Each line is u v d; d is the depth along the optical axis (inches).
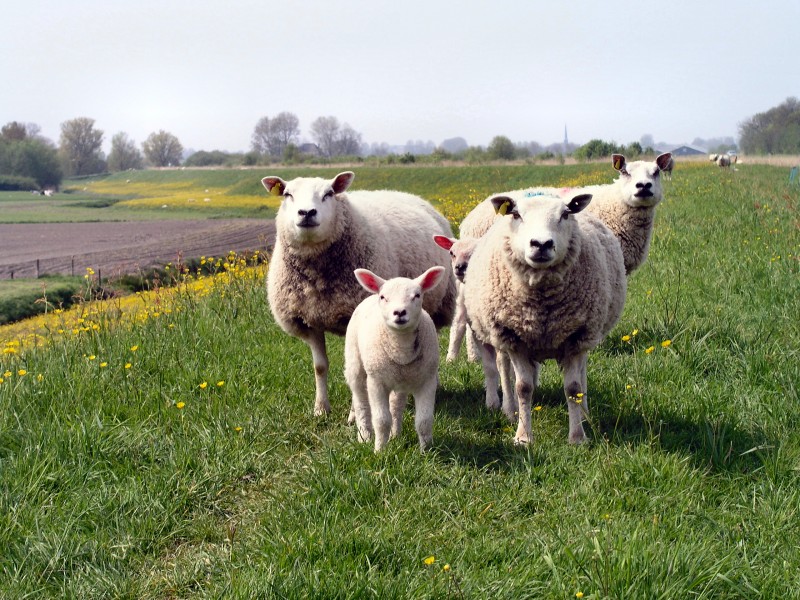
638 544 132.8
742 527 141.5
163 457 164.2
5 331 339.6
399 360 163.0
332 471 154.6
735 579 130.8
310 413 187.0
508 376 183.6
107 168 3954.2
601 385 188.1
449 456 163.8
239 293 261.0
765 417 164.6
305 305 192.1
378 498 150.7
